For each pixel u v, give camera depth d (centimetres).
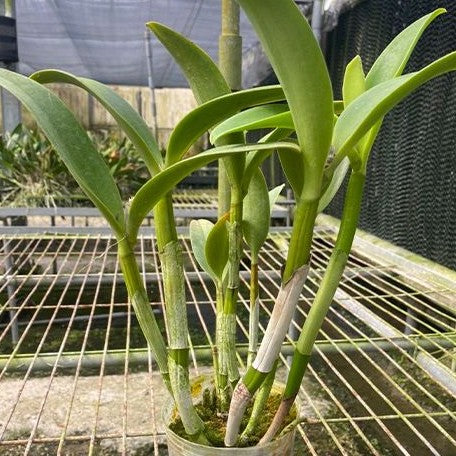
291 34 23
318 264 114
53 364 69
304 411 96
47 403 101
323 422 55
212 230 36
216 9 199
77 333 144
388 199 127
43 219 236
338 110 36
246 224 38
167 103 386
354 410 98
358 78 32
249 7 23
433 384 103
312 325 32
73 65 320
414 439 88
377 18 126
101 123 356
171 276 33
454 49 97
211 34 238
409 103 116
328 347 75
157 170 32
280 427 37
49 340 138
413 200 116
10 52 165
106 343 74
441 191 104
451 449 84
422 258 110
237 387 32
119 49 276
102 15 212
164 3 195
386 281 107
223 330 38
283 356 77
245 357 72
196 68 32
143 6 198
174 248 33
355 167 30
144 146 32
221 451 34
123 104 33
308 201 28
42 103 30
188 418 35
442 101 103
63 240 129
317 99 25
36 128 224
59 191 176
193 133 30
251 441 36
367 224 139
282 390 43
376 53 128
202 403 42
